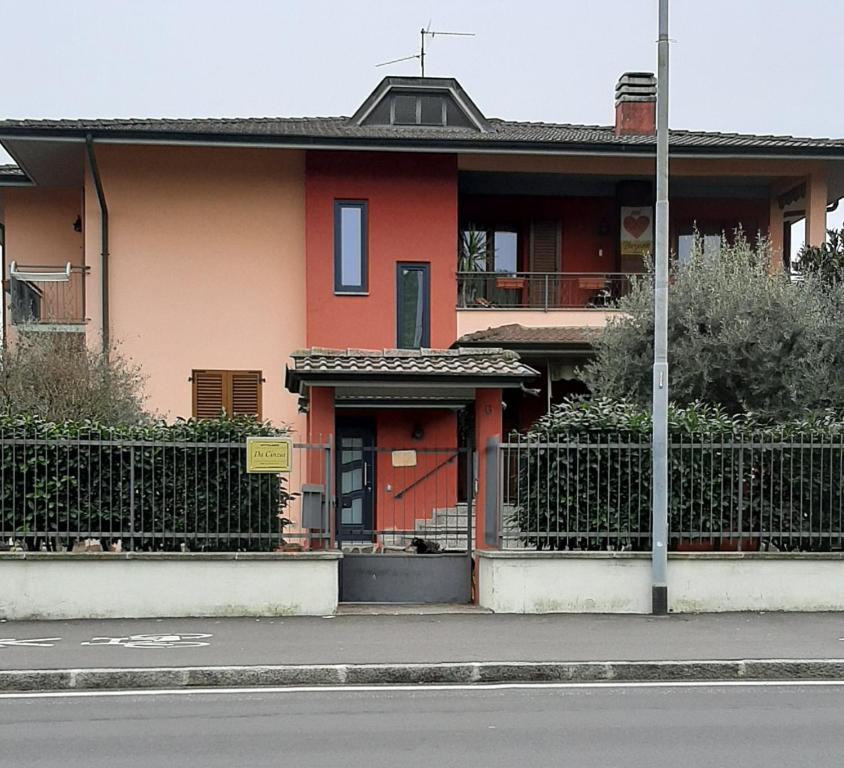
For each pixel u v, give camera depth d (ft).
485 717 25.96
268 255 71.77
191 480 39.40
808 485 41.19
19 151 69.56
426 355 44.50
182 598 38.70
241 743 23.47
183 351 71.15
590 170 72.74
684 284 53.98
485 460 42.11
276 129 73.10
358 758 22.18
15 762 21.98
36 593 38.24
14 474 38.60
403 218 71.61
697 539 41.75
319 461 40.98
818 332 51.62
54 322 69.62
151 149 70.90
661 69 40.16
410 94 76.07
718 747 23.07
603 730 24.59
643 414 41.68
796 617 39.04
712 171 73.92
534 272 74.54
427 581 41.86
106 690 29.27
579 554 39.65
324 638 34.58
